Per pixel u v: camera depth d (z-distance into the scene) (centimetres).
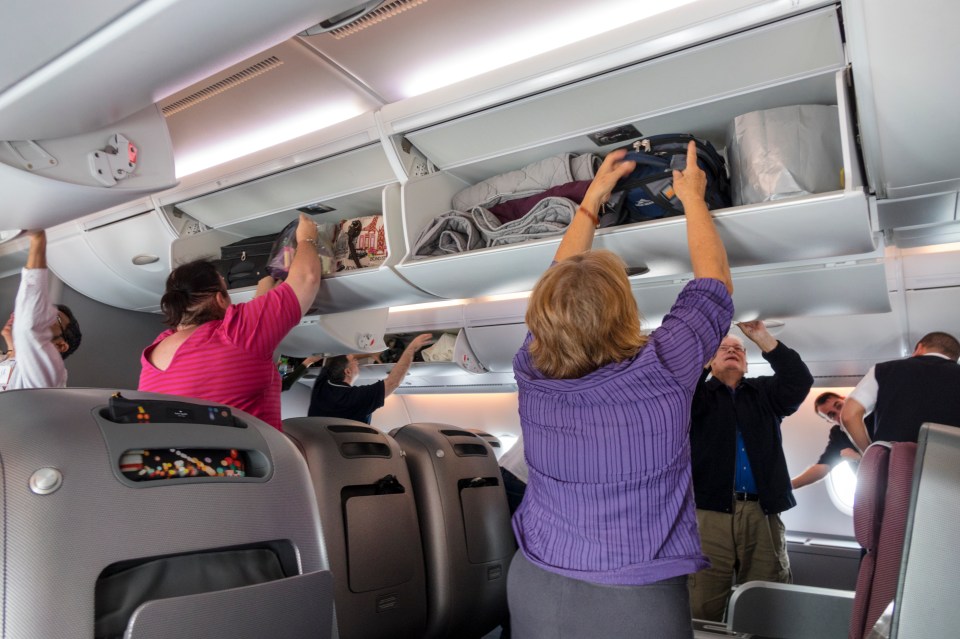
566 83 228
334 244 333
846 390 453
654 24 206
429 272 281
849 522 462
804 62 203
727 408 319
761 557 309
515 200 273
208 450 119
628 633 135
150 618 97
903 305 368
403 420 642
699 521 316
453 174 299
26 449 96
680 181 200
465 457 279
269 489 121
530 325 152
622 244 239
